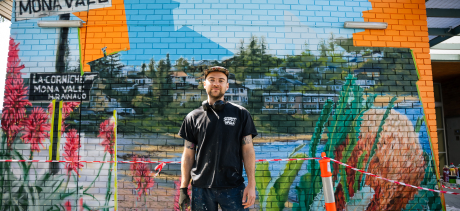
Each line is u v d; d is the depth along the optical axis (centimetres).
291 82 393
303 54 398
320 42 401
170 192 372
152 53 395
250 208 370
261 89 390
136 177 375
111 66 393
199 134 202
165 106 386
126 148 379
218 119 197
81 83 390
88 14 401
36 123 384
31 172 375
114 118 384
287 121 385
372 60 400
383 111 390
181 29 398
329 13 407
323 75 396
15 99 388
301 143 382
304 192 373
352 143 383
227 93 387
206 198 194
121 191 372
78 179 374
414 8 411
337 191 374
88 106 387
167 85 389
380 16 407
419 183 377
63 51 396
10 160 361
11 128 383
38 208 370
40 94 389
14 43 397
